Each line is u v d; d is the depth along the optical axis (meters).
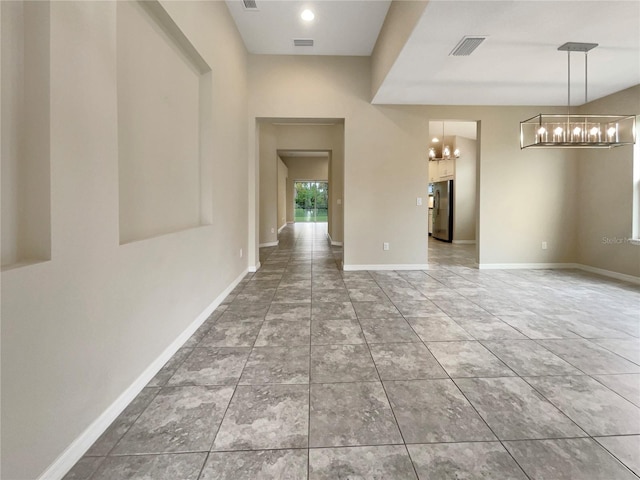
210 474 1.40
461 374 2.24
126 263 1.89
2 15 1.25
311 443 1.59
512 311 3.59
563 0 2.77
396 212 5.88
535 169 5.95
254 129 5.58
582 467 1.43
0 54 1.25
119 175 2.01
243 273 5.26
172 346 2.52
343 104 5.66
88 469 1.43
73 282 1.46
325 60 5.61
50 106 1.31
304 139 9.43
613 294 4.28
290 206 17.47
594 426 1.70
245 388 2.08
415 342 2.77
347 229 5.86
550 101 5.60
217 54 3.67
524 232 6.02
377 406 1.88
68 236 1.42
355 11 4.29
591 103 5.59
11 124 1.28
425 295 4.25
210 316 3.42
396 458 1.49
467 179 9.60
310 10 4.26
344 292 4.39
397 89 4.99
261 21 4.52
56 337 1.36
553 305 3.81
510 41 3.47
